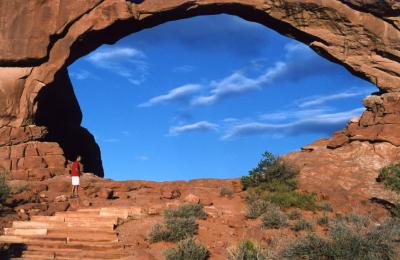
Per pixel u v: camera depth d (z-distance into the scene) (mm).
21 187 20922
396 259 10273
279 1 28422
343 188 22234
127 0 29047
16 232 15125
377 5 27438
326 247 10438
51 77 29094
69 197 19719
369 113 27203
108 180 26328
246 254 10773
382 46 28156
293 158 26172
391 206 19547
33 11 28516
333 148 26500
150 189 22266
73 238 14547
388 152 24922
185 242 13227
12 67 28781
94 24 28797
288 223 16391
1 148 27484
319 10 28172
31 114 28969
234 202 19609
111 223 15703
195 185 24156
